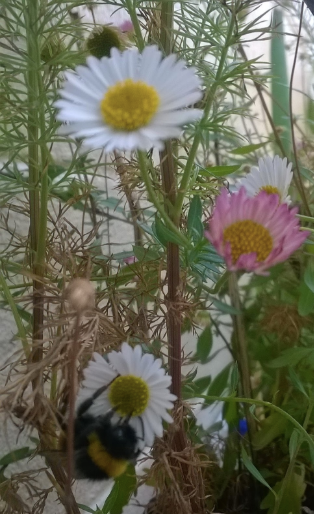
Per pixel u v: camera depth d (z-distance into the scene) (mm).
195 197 127
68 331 105
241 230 96
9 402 102
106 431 106
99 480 111
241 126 300
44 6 118
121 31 138
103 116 86
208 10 134
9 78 124
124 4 120
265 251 95
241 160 251
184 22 129
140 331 129
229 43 119
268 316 219
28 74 122
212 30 141
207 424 275
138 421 107
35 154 127
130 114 84
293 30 275
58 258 130
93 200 194
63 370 107
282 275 224
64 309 122
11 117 125
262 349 228
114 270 220
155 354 132
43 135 120
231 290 224
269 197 97
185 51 137
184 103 87
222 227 97
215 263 132
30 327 141
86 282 99
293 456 156
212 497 213
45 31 119
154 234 143
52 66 128
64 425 113
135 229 198
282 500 185
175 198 121
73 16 165
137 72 89
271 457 230
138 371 106
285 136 251
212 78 131
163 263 146
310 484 210
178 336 126
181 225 144
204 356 219
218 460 244
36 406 105
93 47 126
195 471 134
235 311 200
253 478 229
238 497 228
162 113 86
